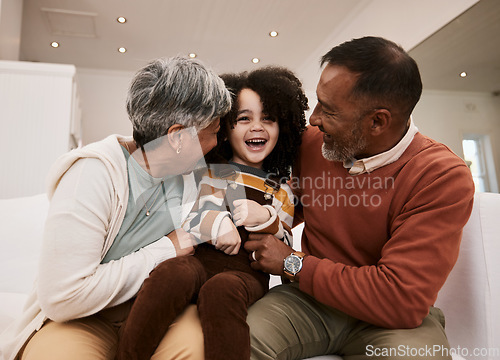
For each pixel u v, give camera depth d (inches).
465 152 107.0
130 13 154.6
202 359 27.0
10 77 96.4
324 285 33.1
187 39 170.6
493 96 100.4
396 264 32.0
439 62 116.0
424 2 120.4
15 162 94.9
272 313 34.1
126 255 31.8
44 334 28.6
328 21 155.9
